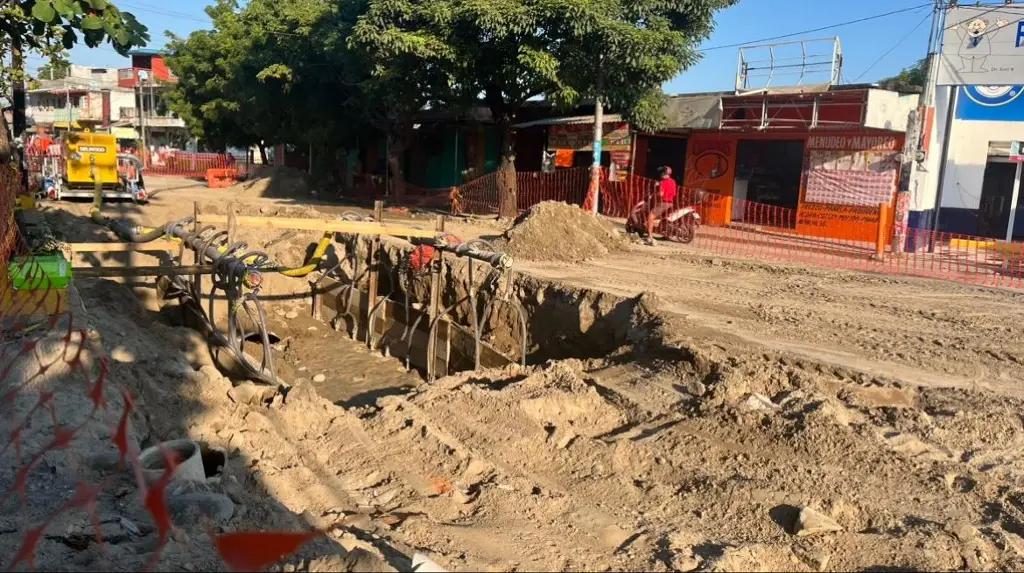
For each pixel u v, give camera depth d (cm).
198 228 1105
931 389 696
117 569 364
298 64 2423
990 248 1598
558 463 592
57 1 657
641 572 423
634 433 632
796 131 1798
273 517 451
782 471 543
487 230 1778
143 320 1118
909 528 462
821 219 1803
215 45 3397
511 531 474
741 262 1354
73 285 957
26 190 1480
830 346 827
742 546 440
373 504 521
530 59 1612
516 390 740
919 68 2727
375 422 680
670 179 1655
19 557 288
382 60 1844
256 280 900
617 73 1698
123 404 572
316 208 2308
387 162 2883
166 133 5681
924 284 1187
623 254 1441
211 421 641
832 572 426
